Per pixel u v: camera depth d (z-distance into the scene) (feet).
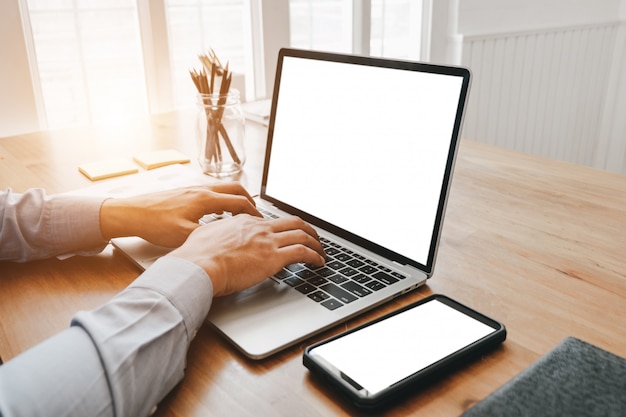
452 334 1.85
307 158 2.82
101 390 1.49
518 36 8.80
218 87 3.64
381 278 2.25
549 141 10.18
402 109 2.37
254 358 1.81
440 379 1.72
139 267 2.46
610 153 11.12
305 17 7.04
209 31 6.29
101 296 2.25
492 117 9.05
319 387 1.70
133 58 5.86
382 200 2.43
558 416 1.43
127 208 2.52
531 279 2.32
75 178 3.54
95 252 2.60
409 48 8.20
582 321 2.02
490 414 1.45
